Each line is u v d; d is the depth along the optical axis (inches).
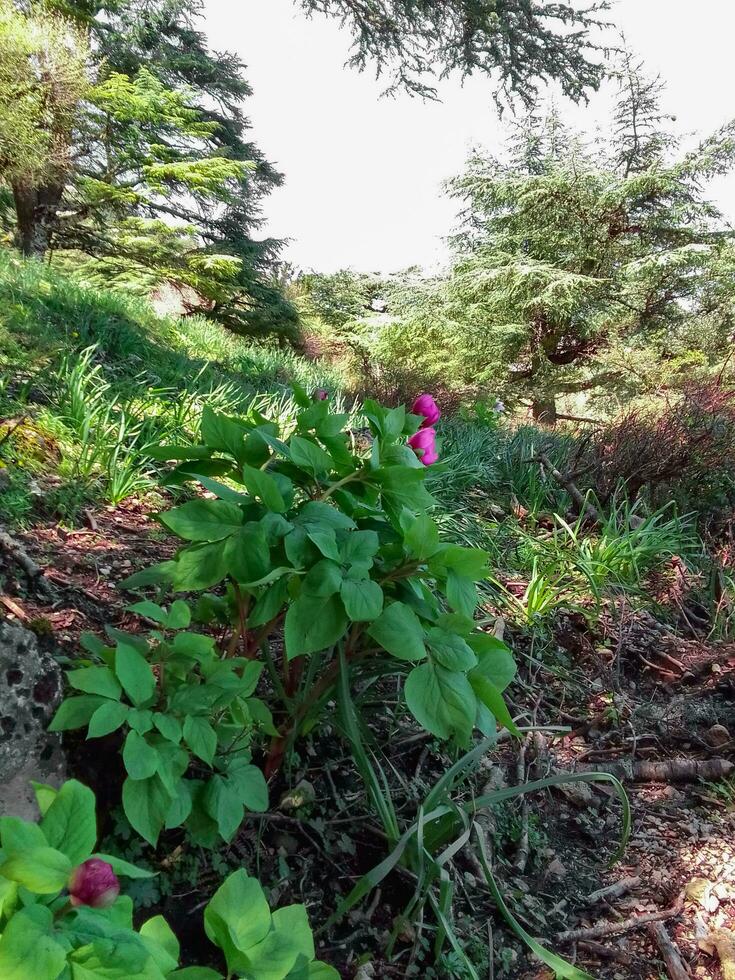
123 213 663.8
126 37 710.5
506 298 827.4
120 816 71.4
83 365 174.7
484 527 177.3
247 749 72.1
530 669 134.3
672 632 157.2
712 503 211.0
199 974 46.2
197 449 78.5
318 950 71.9
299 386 82.4
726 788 111.7
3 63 434.9
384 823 76.5
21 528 116.0
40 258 502.6
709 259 805.2
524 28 698.2
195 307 690.2
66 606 96.3
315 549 68.9
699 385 280.5
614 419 263.6
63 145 524.1
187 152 703.1
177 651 67.1
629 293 825.5
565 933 82.6
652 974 79.2
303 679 92.9
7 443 135.8
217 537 68.1
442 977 73.2
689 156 855.7
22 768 63.0
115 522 131.5
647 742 122.0
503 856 92.7
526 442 255.0
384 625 66.6
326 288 979.3
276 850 79.5
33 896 37.8
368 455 78.7
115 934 37.5
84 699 60.9
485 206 933.2
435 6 666.8
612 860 87.7
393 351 862.5
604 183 881.5
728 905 89.0
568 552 171.6
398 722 103.0
